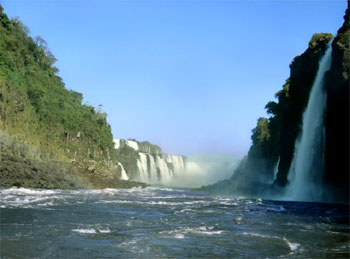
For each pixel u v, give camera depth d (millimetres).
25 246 15102
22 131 79438
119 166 129500
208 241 16781
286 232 19469
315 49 59656
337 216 27531
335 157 44812
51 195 47625
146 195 60250
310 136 53500
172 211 31047
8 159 63156
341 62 44469
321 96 51906
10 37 102312
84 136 116125
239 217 26547
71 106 120875
